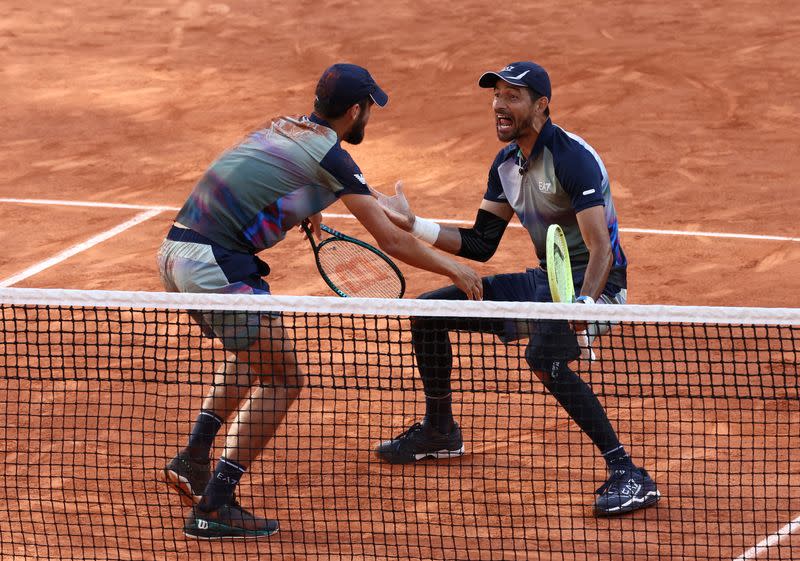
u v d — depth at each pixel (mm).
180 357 25297
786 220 35969
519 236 35406
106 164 45250
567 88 54438
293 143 17828
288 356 18328
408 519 18672
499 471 20297
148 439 21406
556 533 18141
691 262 32500
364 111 18422
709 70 56250
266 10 73625
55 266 33281
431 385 20375
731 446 20703
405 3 74438
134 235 36312
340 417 22359
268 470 20547
